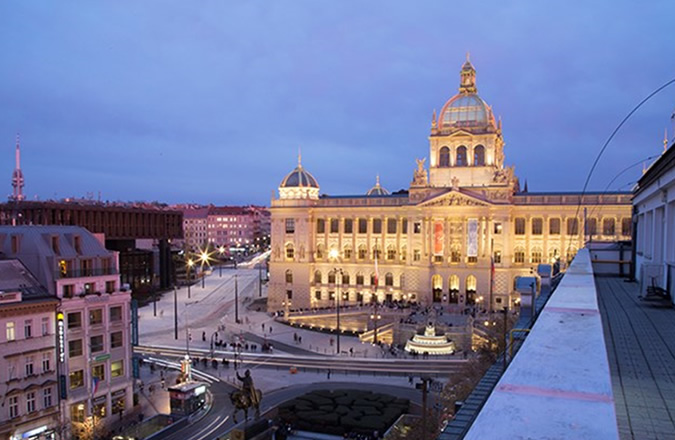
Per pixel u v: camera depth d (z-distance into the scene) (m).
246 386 50.66
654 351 14.61
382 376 88.00
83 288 70.88
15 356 62.81
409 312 125.88
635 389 11.02
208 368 95.88
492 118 144.38
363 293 150.75
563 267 57.50
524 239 137.25
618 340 16.20
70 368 68.62
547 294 30.22
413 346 104.44
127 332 75.56
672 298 23.59
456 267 137.88
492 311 121.56
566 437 4.81
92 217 154.25
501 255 135.88
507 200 135.50
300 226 155.12
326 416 66.94
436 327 110.25
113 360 73.81
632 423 9.03
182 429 69.12
